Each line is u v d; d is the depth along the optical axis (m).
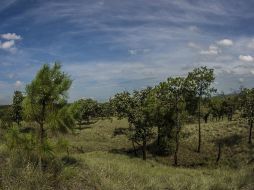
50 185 11.65
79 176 13.30
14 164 11.80
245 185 17.88
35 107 12.59
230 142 56.97
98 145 59.06
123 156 42.12
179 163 51.84
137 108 49.16
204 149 56.25
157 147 57.19
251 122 55.22
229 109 78.00
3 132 13.63
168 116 51.91
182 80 51.34
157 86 51.81
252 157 49.88
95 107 98.94
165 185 17.81
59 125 12.53
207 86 52.16
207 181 19.06
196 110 54.69
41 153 12.13
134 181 16.25
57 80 12.93
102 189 13.12
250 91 55.72
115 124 83.88
